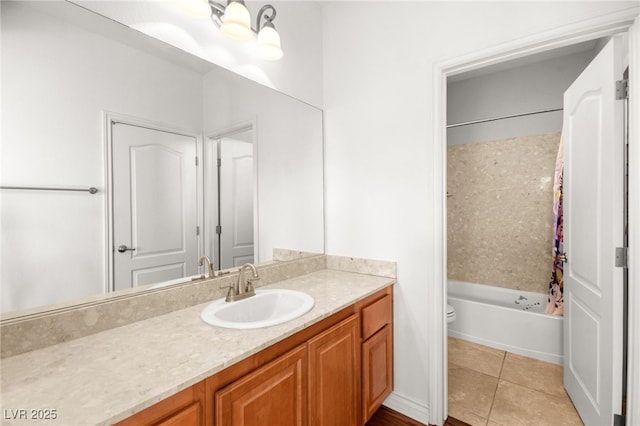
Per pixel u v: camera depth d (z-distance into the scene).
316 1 2.00
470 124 3.08
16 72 0.89
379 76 1.83
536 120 2.81
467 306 2.68
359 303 1.46
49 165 0.95
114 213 1.10
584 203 1.57
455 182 3.26
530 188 2.85
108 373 0.75
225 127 1.48
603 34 1.27
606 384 1.35
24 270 0.90
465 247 3.20
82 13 1.01
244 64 1.56
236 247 1.53
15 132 0.88
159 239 1.23
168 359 0.82
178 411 0.74
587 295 1.54
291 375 1.06
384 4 1.81
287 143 1.81
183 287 1.27
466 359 2.33
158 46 1.21
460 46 1.56
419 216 1.69
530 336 2.36
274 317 1.42
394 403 1.79
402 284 1.76
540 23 1.36
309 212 1.97
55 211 0.96
